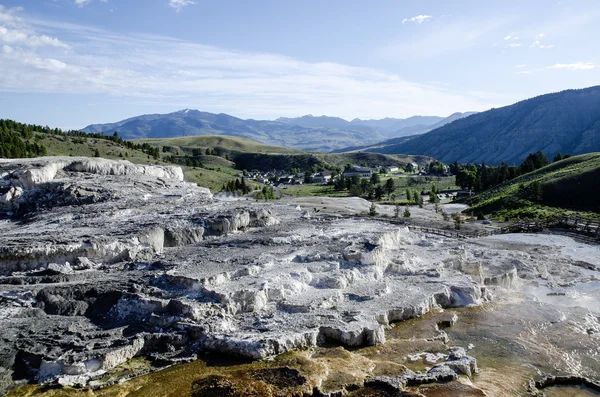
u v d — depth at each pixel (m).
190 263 37.38
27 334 28.08
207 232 47.00
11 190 52.75
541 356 28.50
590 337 31.44
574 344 30.25
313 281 36.34
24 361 25.98
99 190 56.09
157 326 29.66
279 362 26.33
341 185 152.38
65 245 36.94
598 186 82.06
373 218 87.12
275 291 33.44
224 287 32.62
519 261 48.59
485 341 30.48
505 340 30.62
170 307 30.89
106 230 42.12
